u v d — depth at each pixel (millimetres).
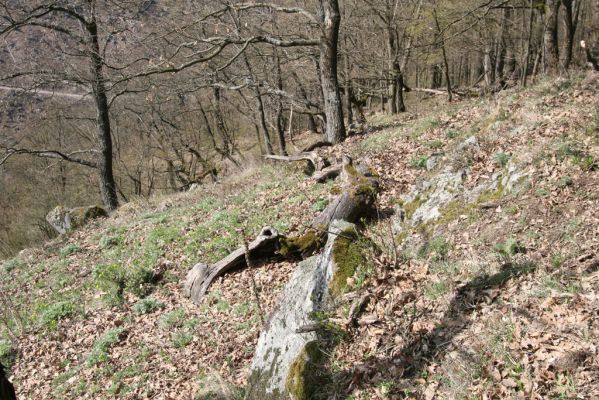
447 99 27406
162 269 10531
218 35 16609
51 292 11320
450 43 26672
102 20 17891
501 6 18625
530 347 4188
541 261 5273
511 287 5020
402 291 5488
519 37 27094
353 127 22125
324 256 5812
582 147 6824
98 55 16250
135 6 17734
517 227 6102
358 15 25062
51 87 19641
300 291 5590
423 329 4902
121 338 8461
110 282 10227
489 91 17859
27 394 7762
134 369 7441
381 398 4465
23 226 29047
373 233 7910
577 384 3715
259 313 7184
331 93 17000
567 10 16391
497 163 7473
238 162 21594
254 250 9023
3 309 10875
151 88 19875
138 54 18359
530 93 12117
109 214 18766
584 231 5465
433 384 4332
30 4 16812
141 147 30125
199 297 8906
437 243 6621
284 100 22844
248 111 29562
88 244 14172
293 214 10859
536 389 3807
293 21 22391
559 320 4324
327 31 16312
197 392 6410
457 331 4734
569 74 13375
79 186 31703
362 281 5539
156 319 8727
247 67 23391
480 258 5809
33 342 9156
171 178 29797
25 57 18297
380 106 38312
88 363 7922
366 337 5059
